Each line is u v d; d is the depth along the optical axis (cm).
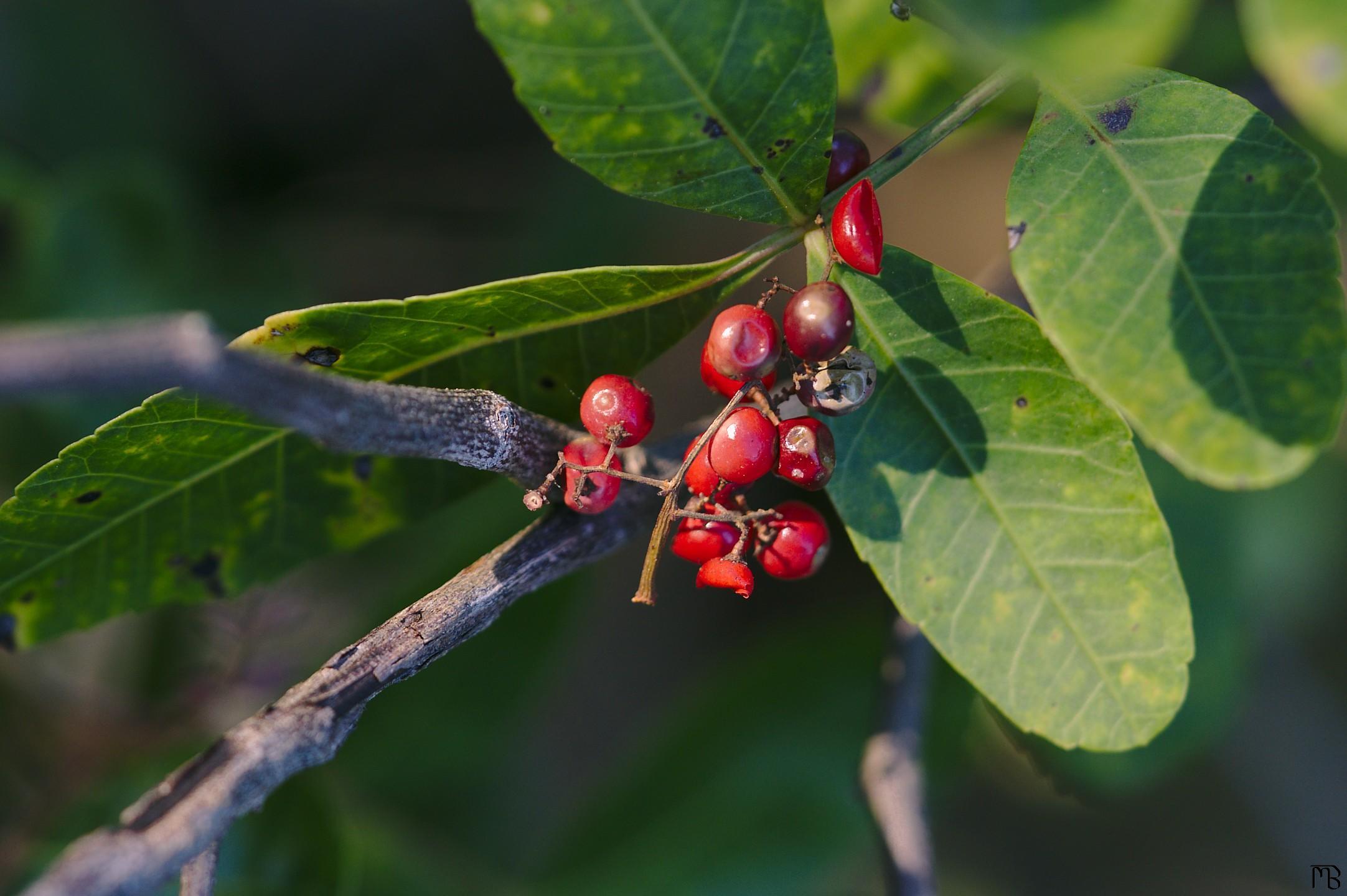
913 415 18
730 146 18
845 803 24
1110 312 17
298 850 22
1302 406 17
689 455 18
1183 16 18
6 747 24
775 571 19
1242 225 17
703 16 17
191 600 20
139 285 26
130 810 17
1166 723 18
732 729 25
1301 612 26
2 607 19
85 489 19
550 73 17
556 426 19
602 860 25
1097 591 18
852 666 25
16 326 25
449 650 18
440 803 25
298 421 16
